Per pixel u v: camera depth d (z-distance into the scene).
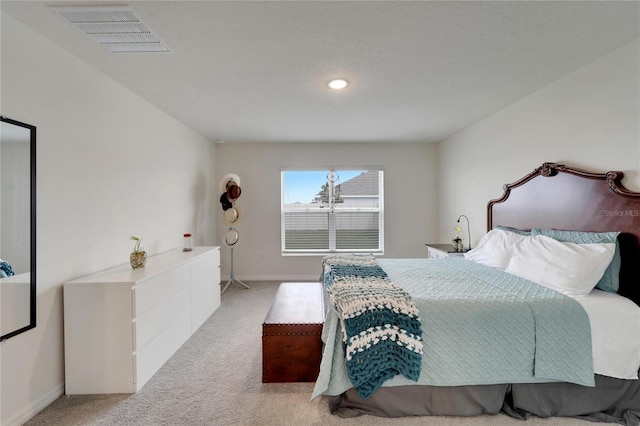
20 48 1.65
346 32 1.75
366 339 1.61
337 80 2.42
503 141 3.14
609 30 1.74
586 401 1.67
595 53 2.01
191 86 2.53
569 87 2.31
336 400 1.73
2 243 1.56
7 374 1.59
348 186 4.93
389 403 1.68
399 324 1.63
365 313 1.66
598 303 1.69
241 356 2.41
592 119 2.13
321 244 4.95
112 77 2.35
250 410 1.77
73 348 1.91
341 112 3.24
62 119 1.92
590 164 2.15
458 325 1.64
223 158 4.77
